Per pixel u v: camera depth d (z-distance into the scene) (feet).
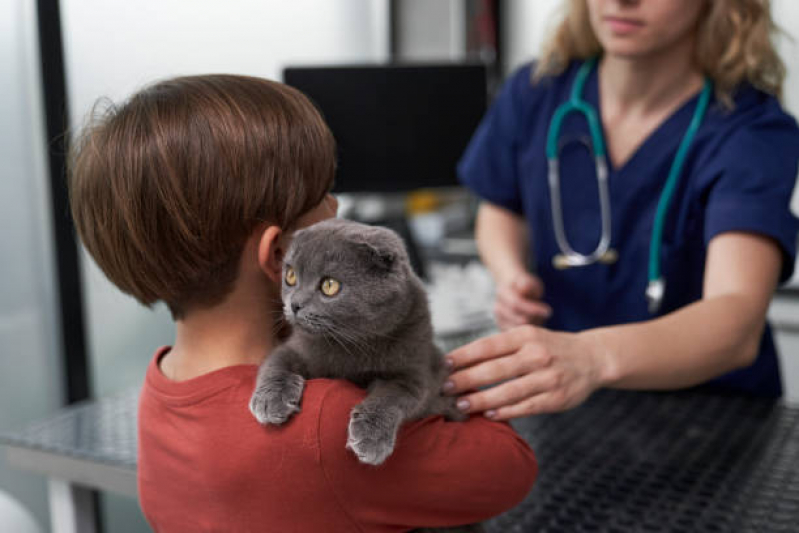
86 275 6.85
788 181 4.33
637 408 4.43
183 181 2.45
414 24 10.62
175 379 2.76
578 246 5.30
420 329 2.72
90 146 2.64
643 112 5.02
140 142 2.49
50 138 6.17
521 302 5.03
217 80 2.65
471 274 7.38
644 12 4.40
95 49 6.66
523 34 10.34
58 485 4.07
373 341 2.63
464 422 2.82
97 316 7.04
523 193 5.75
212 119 2.49
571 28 5.41
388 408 2.36
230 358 2.70
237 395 2.49
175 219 2.48
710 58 4.75
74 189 2.73
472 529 2.77
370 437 2.24
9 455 4.00
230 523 2.48
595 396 4.62
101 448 3.87
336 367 2.70
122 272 2.66
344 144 7.65
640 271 5.05
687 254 4.90
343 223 2.64
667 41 4.51
